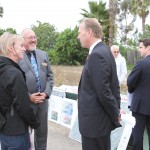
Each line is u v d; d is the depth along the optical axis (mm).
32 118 2928
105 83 2953
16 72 2789
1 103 2850
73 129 5828
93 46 3178
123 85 8414
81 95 3170
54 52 34094
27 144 3027
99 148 3201
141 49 4438
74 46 32688
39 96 4117
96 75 2959
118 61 7000
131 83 4363
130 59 28969
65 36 33156
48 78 4445
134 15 36438
